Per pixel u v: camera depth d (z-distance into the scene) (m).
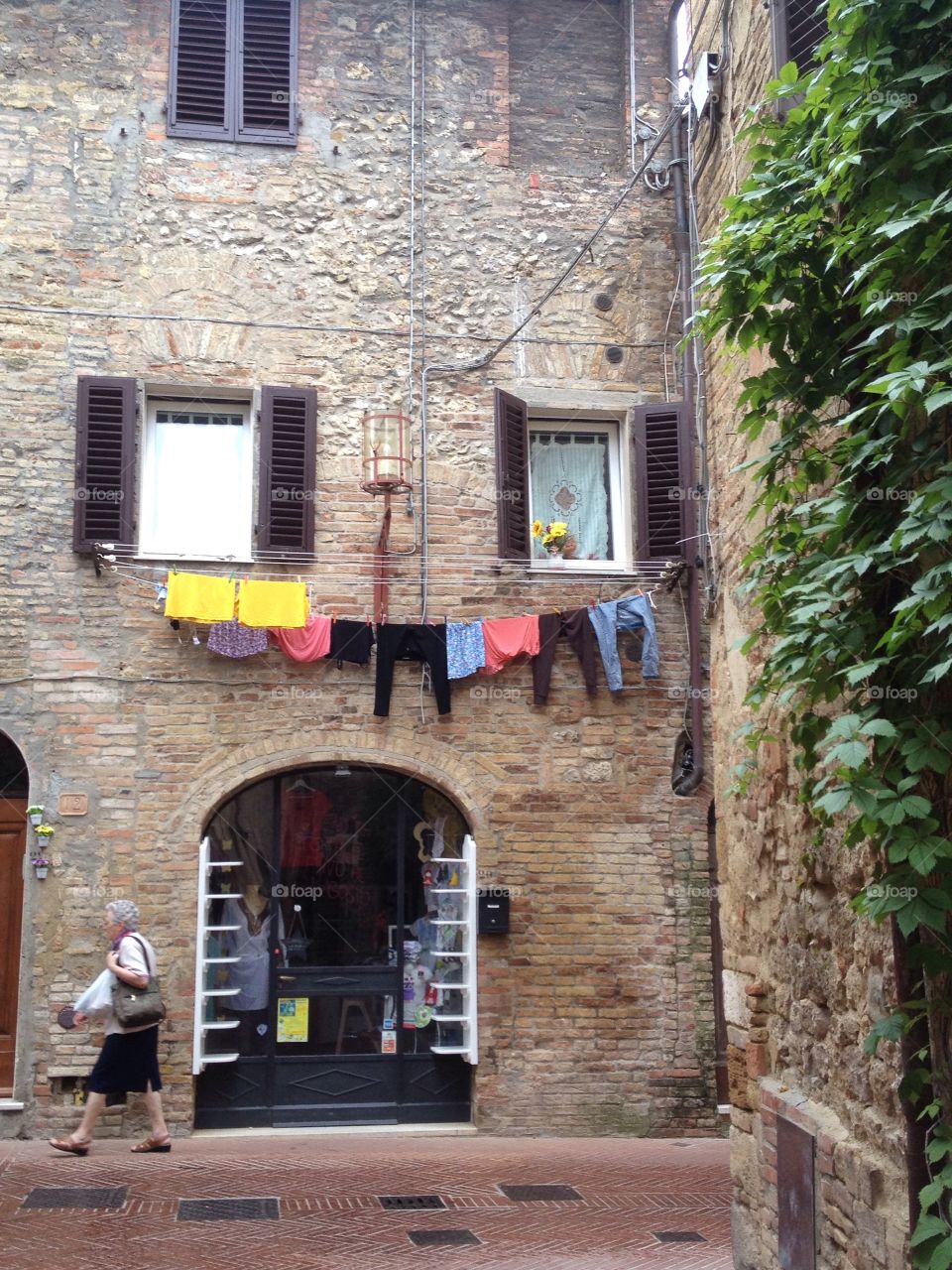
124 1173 9.01
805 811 5.94
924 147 4.64
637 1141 10.73
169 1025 10.45
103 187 11.28
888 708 4.62
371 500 11.30
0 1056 10.38
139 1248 7.21
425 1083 11.06
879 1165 4.99
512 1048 10.90
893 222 4.45
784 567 5.49
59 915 10.41
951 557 4.24
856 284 4.92
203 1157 9.61
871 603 4.81
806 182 5.38
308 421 11.21
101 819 10.56
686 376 11.71
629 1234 7.86
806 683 5.03
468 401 11.66
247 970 10.95
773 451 5.45
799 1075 6.04
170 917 10.54
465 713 11.21
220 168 11.53
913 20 4.73
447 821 11.40
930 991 4.55
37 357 10.95
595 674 11.36
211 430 11.44
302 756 10.91
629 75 12.42
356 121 11.88
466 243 11.89
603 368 11.91
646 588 11.58
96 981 9.55
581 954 11.08
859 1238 5.11
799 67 6.41
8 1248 7.12
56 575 10.72
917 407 4.67
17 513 10.73
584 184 12.22
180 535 11.21
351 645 10.91
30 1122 10.12
